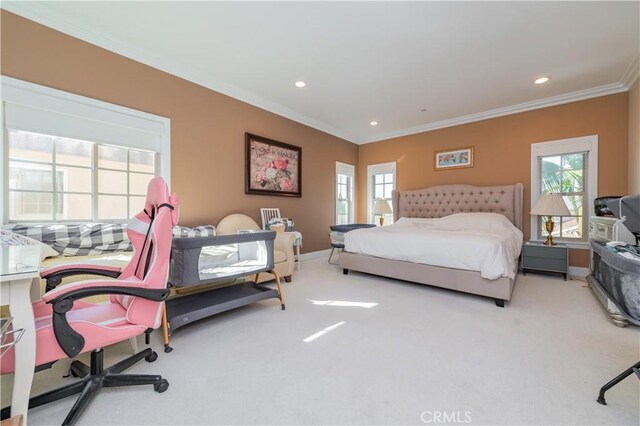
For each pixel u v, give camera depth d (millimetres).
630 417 1199
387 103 4098
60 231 2289
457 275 2828
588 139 3643
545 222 4031
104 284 1138
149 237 1459
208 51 2768
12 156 2203
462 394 1358
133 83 2762
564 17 2252
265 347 1839
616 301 1710
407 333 2039
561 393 1360
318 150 5121
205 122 3375
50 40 2277
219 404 1296
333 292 3061
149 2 2090
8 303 967
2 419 1023
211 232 3152
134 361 1541
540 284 3348
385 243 3418
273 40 2578
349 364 1630
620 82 3361
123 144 2721
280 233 3600
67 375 1537
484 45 2648
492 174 4418
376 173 5863
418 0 2068
